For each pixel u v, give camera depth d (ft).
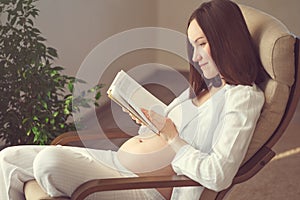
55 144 7.41
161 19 16.69
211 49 6.25
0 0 9.03
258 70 6.51
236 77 6.30
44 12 12.13
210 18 6.24
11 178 6.63
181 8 16.55
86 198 6.37
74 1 13.20
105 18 14.61
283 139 12.70
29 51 8.87
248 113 6.14
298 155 11.77
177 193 6.49
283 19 15.70
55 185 6.19
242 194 9.98
